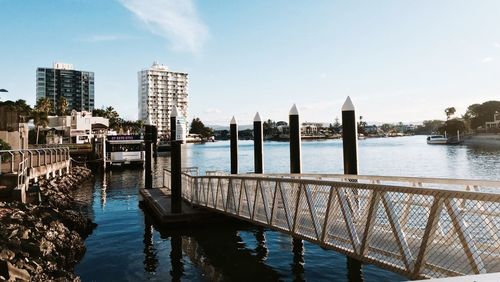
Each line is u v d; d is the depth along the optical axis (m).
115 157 51.41
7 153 22.81
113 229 16.30
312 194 9.44
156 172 47.75
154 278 10.37
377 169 51.84
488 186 6.89
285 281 10.00
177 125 15.82
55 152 33.72
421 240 6.05
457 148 107.50
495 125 145.12
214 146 195.62
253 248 12.95
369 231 6.71
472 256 4.88
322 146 166.00
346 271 10.62
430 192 5.44
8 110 35.34
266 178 10.52
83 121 91.25
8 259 9.11
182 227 15.52
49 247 11.29
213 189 15.02
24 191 17.70
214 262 11.63
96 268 11.27
